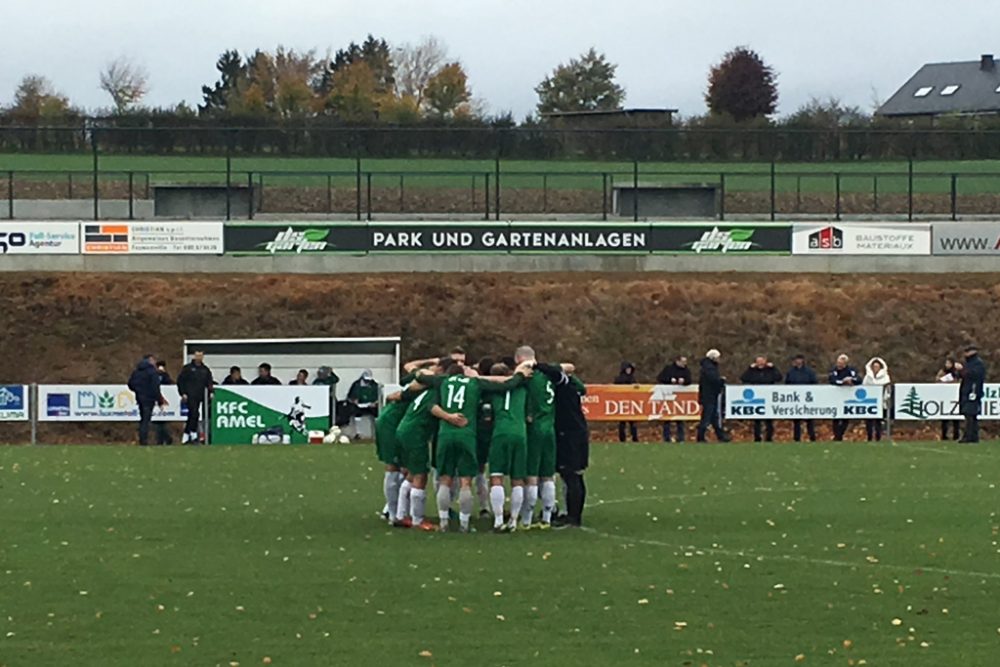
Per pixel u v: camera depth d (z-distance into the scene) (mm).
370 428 36312
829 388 36781
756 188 62750
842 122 76438
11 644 13078
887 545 18375
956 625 13891
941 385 37031
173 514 21109
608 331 45344
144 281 45438
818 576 16250
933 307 46562
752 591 15414
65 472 27000
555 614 14289
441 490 19297
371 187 59562
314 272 47125
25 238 46219
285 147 68000
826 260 48844
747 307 46156
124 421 36469
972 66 108875
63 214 56375
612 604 14750
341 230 47250
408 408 19531
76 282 45094
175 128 58906
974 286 47594
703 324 45688
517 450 19156
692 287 46719
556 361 44531
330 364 38812
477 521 20359
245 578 16016
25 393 36094
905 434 38250
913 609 14555
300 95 99938
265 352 38594
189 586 15586
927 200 61656
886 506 22156
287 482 25344
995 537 19047
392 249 47438
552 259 48031
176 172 57188
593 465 28422
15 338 43625
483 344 44688
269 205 58531
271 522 20297
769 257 48750
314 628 13695
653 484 25094
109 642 13156
